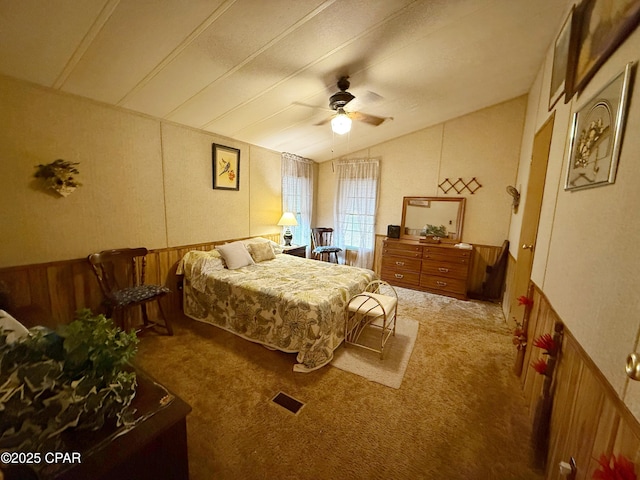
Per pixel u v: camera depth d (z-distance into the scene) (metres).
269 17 1.66
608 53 1.10
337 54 2.13
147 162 2.82
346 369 2.22
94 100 2.38
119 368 0.88
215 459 1.42
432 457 1.46
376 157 4.87
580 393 1.14
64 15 1.47
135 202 2.75
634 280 0.82
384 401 1.87
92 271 2.47
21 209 2.06
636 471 0.71
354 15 1.74
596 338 1.03
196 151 3.29
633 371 0.71
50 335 0.83
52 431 0.72
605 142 1.08
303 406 1.81
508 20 1.99
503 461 1.45
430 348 2.60
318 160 5.46
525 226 2.75
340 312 2.46
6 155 1.97
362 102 3.20
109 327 0.91
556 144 1.87
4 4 1.36
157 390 1.03
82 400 0.77
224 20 1.65
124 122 2.61
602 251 1.05
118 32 1.63
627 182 0.91
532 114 3.04
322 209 5.67
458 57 2.44
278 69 2.24
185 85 2.31
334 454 1.46
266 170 4.38
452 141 4.19
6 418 0.68
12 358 0.75
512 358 2.45
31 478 0.66
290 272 3.06
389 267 4.52
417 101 3.33
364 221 5.08
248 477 1.33
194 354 2.38
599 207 1.11
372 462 1.42
